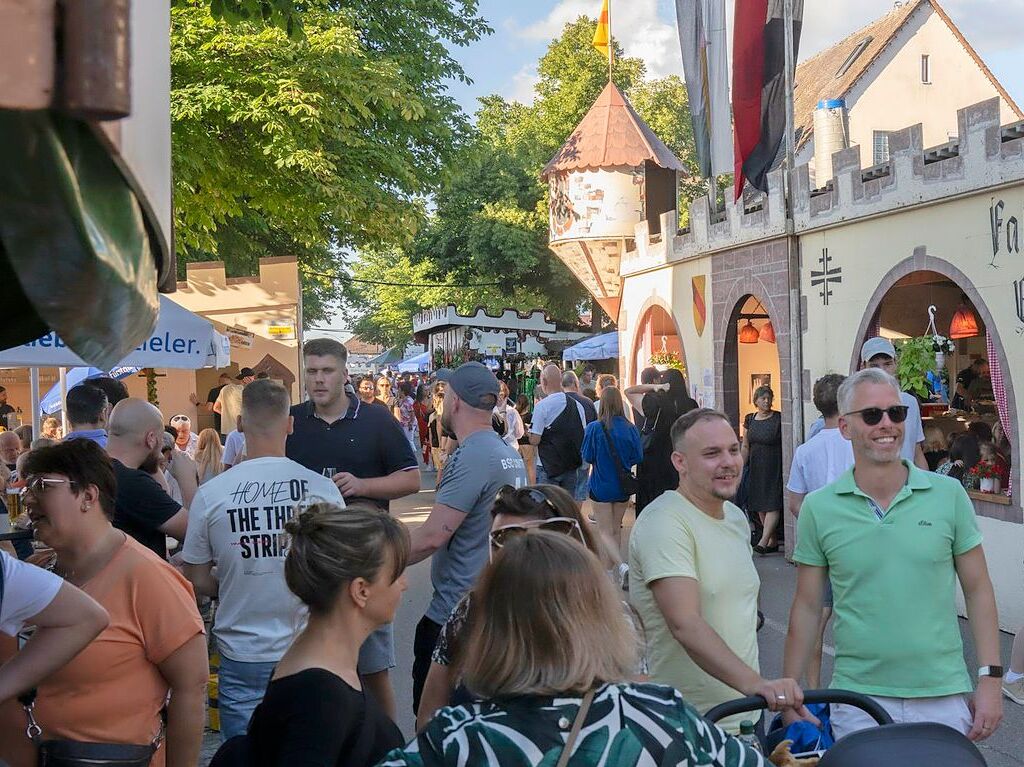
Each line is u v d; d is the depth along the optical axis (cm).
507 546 210
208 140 1684
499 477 470
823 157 1698
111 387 684
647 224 1689
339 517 263
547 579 201
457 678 321
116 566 312
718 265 1420
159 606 312
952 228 948
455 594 472
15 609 271
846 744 238
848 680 395
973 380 1207
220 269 2259
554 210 2239
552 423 1232
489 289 4272
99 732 305
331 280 3759
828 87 3225
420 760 191
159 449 512
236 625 425
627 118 2205
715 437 358
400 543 265
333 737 238
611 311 2267
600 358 2739
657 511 364
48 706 303
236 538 424
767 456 1216
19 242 75
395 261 6462
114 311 88
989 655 388
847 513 397
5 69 67
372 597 258
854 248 1102
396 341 7081
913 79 3147
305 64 1670
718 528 365
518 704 195
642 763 189
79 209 73
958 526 394
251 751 244
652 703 199
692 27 1370
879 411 391
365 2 1961
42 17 67
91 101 69
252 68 1677
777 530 1273
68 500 308
